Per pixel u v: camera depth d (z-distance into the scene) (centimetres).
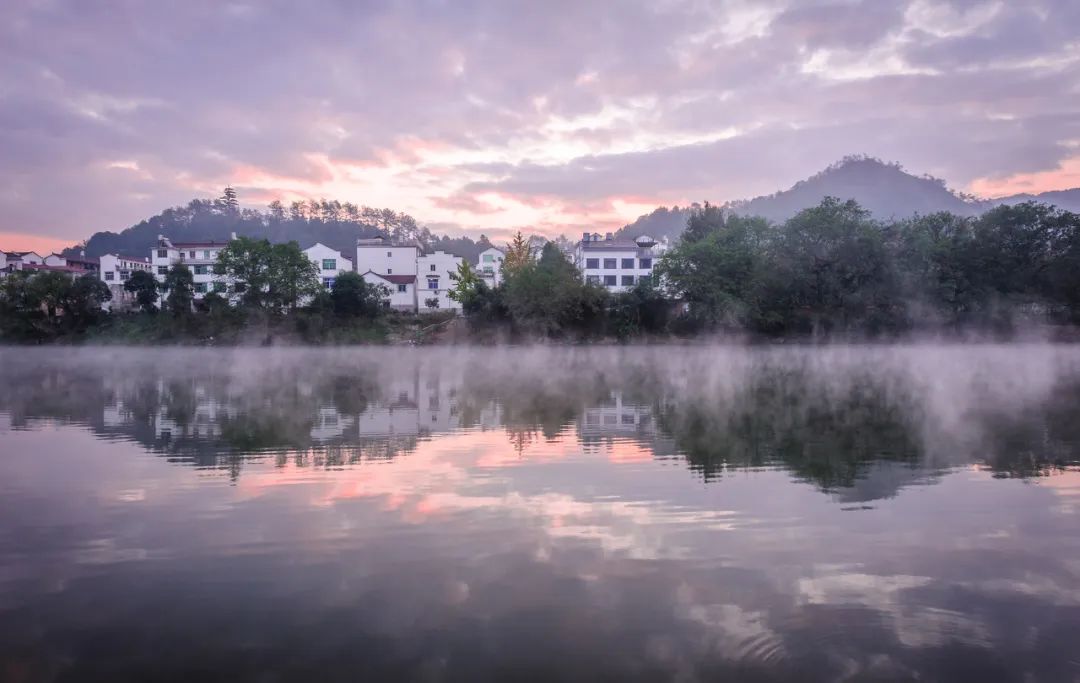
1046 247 6812
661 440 1564
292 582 751
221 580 758
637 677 563
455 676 567
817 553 827
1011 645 611
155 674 574
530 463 1330
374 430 1739
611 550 841
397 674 570
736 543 865
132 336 7725
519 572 775
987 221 6969
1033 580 746
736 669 575
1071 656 593
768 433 1656
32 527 941
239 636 634
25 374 3909
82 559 822
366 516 984
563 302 7194
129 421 1922
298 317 7819
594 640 622
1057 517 961
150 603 703
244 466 1314
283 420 1923
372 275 9625
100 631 646
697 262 7038
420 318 8625
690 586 735
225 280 9594
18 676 572
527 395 2572
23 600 711
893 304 6662
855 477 1195
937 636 628
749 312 6694
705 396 2486
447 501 1059
